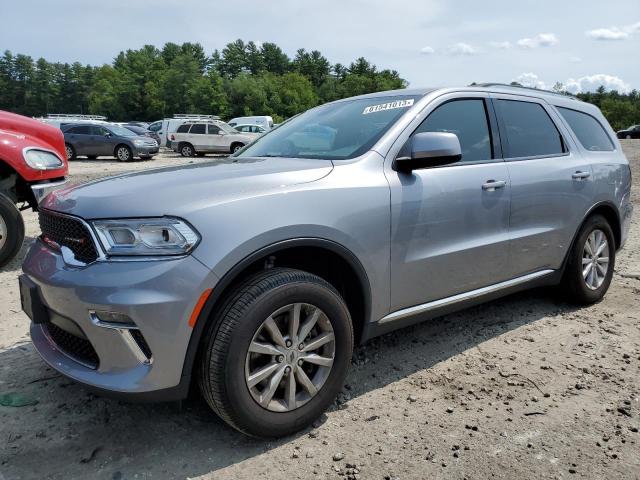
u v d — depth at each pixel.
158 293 2.23
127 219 2.33
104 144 23.22
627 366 3.42
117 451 2.53
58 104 130.38
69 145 23.25
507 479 2.34
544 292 4.89
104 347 2.34
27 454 2.50
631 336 3.91
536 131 4.04
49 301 2.50
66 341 2.66
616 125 114.00
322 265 2.96
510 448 2.55
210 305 2.33
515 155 3.79
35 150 5.66
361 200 2.81
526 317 4.28
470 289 3.51
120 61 130.50
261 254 2.44
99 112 101.44
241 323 2.36
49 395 3.01
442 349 3.67
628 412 2.86
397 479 2.34
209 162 3.39
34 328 2.96
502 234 3.59
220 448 2.56
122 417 2.81
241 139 25.94
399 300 3.08
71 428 2.71
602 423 2.77
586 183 4.22
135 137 23.50
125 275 2.26
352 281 2.91
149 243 2.30
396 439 2.63
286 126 3.97
